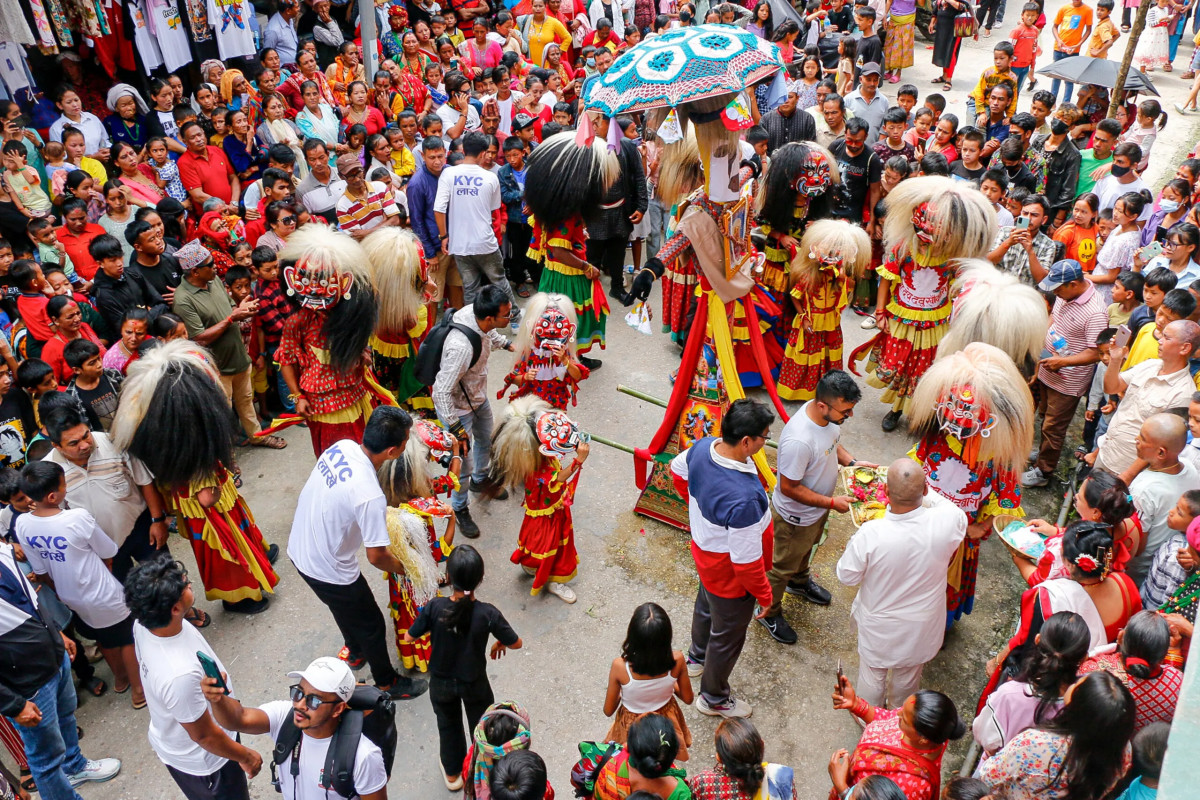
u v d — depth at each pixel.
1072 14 14.52
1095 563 3.84
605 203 7.82
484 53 11.56
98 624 4.54
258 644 5.26
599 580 5.76
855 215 8.50
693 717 4.86
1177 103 14.90
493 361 8.17
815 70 10.88
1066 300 6.14
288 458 6.90
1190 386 5.10
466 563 3.82
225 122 8.39
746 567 4.14
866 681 4.52
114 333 6.36
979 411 4.50
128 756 4.60
